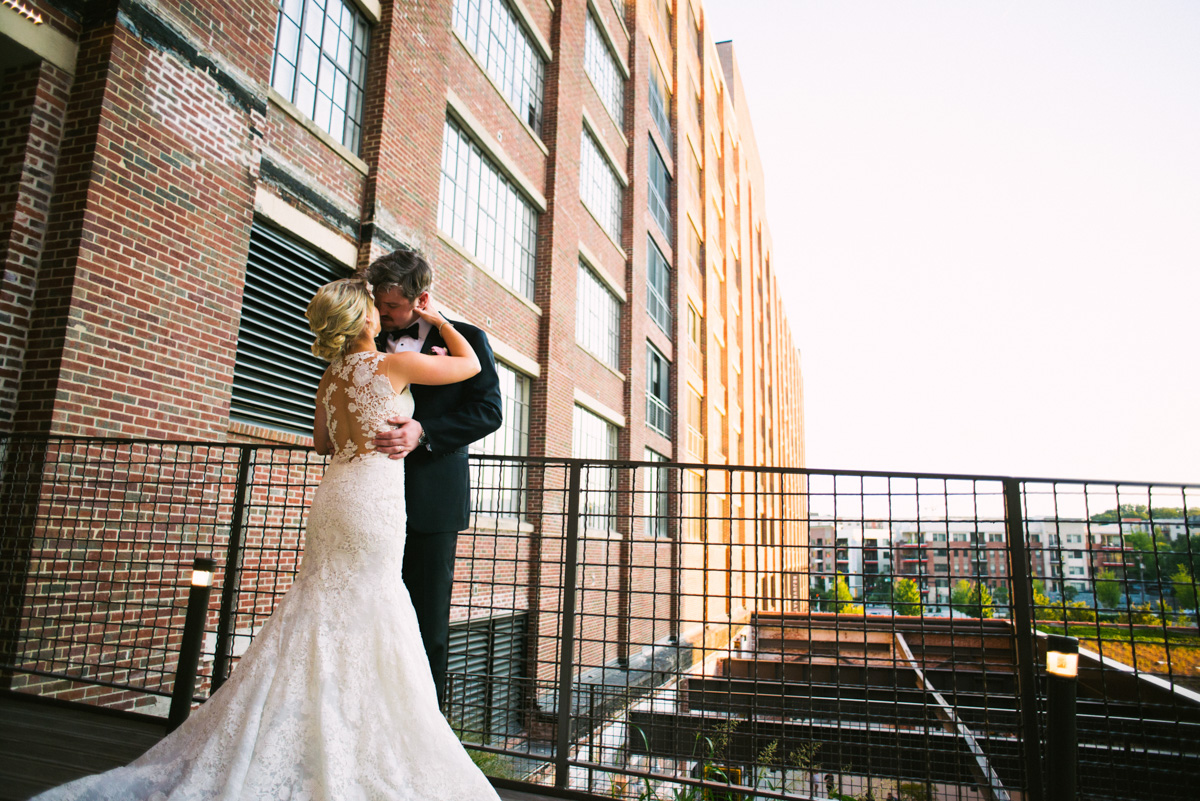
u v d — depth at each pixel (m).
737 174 36.12
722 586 25.34
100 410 5.29
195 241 6.11
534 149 13.66
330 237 7.88
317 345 2.64
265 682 2.30
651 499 19.25
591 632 13.75
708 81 29.84
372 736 2.25
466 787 2.32
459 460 2.92
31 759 3.21
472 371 2.76
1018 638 3.07
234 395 6.71
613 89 18.98
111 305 5.40
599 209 17.38
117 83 5.49
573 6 15.55
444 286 10.21
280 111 7.26
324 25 8.13
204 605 3.60
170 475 5.73
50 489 4.88
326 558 2.43
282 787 2.14
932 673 13.04
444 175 10.63
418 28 9.50
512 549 11.03
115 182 5.46
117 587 5.23
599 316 17.11
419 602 2.78
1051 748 2.50
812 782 3.15
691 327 25.45
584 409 15.75
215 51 6.37
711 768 3.39
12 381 5.05
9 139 5.23
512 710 3.48
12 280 5.08
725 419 29.97
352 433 2.54
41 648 4.70
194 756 2.26
